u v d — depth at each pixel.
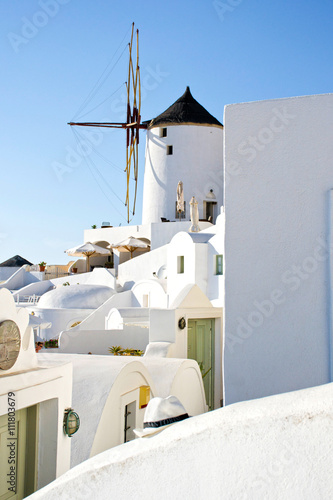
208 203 45.94
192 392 11.62
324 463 2.33
